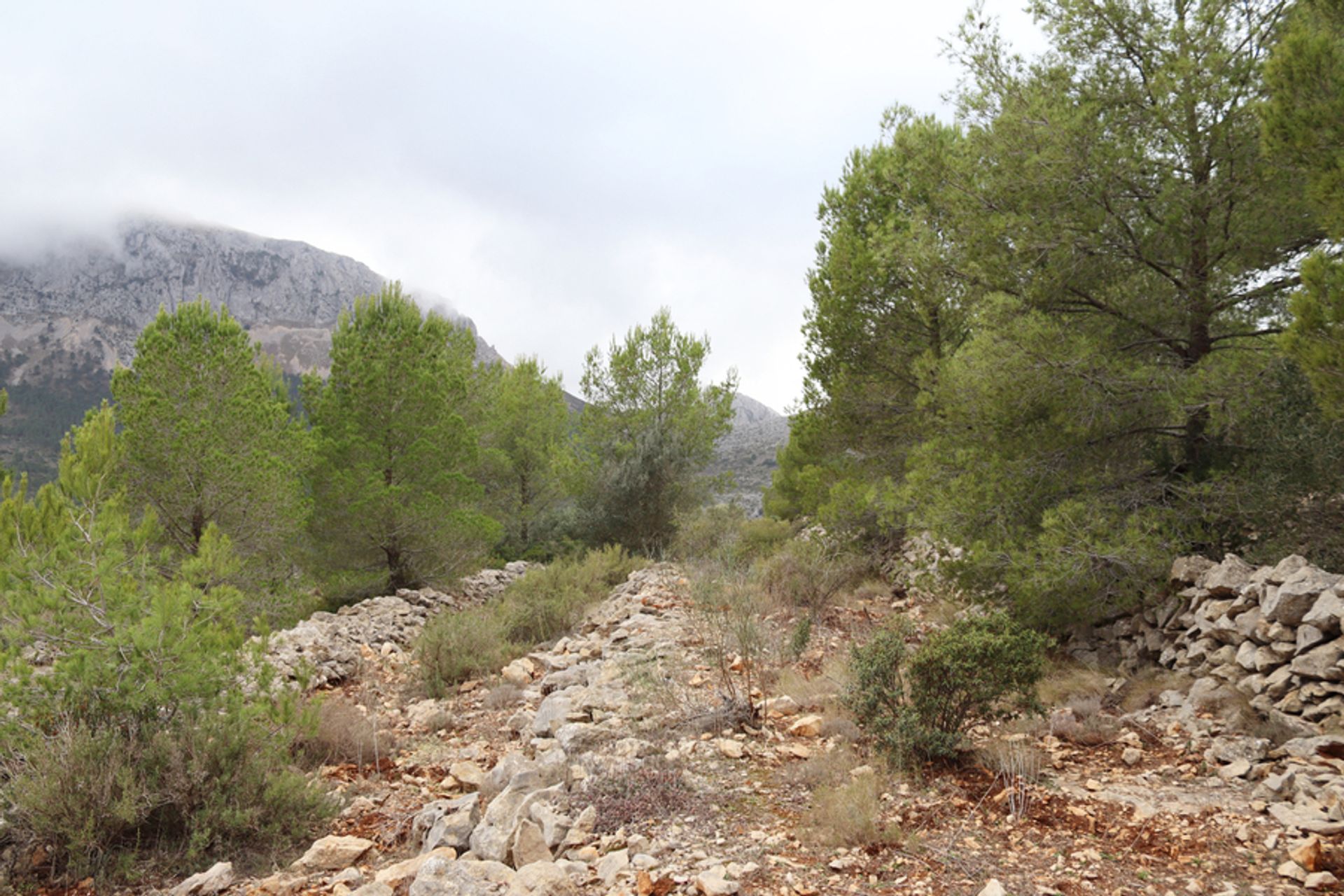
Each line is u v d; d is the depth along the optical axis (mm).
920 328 14367
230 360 14125
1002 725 6082
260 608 12508
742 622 7766
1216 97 7992
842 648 8719
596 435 25453
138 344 13664
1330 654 5520
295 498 14180
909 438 14453
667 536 23625
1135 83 8812
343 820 5438
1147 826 4273
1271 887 3562
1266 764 5016
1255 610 6336
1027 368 8820
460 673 9438
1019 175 9008
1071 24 9078
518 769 5293
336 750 6719
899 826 4340
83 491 7844
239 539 13719
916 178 11070
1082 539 7992
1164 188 8383
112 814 4746
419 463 15906
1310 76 6004
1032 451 9070
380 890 3785
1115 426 8977
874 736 5672
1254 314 8914
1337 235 5914
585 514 24078
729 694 7004
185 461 12969
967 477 9195
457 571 16562
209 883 4359
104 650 5469
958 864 3869
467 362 24328
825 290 15688
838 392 14844
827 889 3646
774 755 5578
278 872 4461
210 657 5695
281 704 5859
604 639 10242
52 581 5977
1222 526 8352
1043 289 9055
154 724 5336
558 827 4402
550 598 12984
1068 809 4520
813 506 15578
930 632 6113
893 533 13742
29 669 5168
